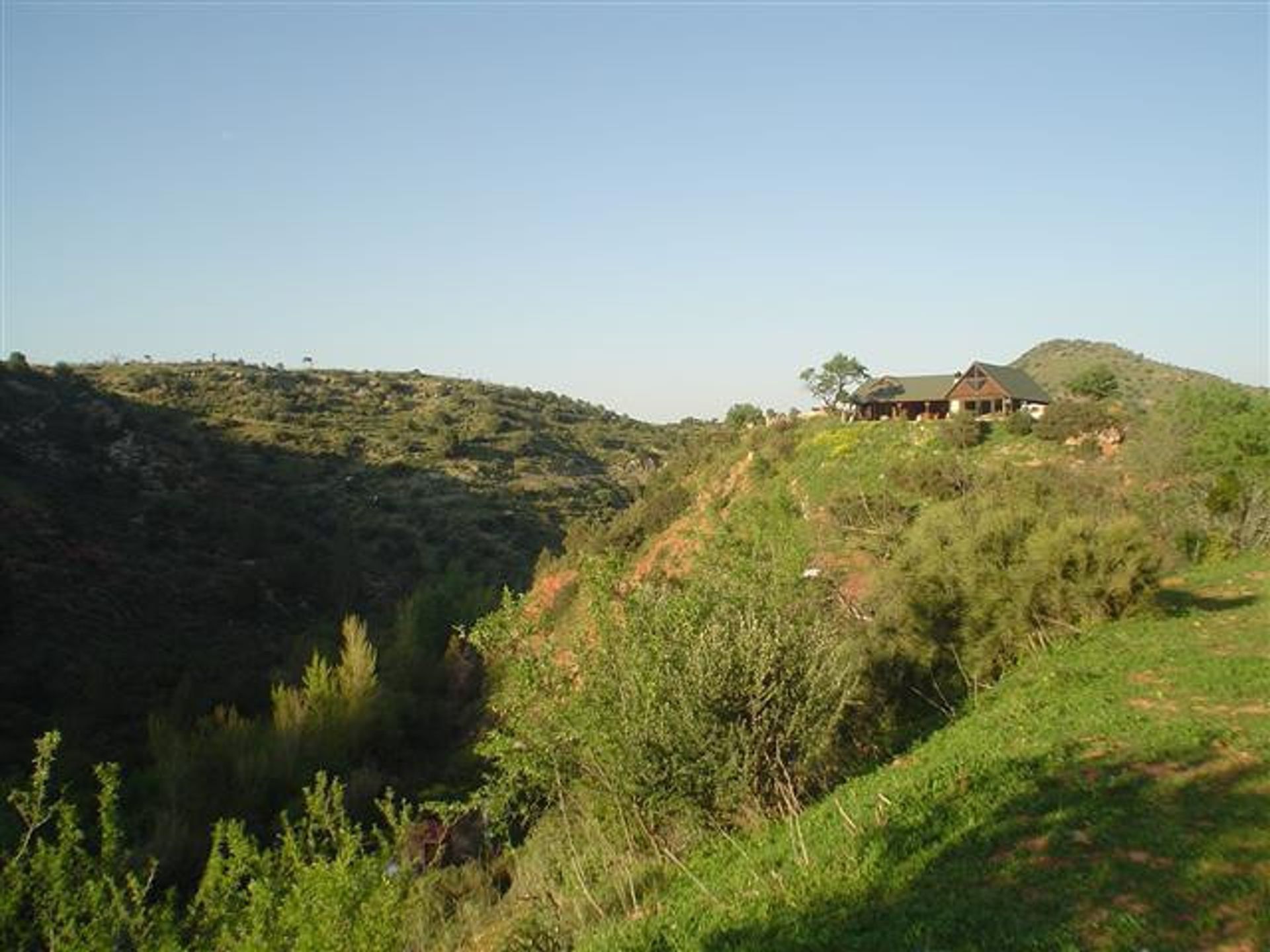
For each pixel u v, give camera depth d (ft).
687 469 196.34
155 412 282.97
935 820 27.43
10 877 19.72
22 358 256.52
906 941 19.97
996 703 42.01
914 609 51.26
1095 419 143.84
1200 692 36.63
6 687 113.80
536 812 39.68
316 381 440.45
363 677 122.31
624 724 32.48
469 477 311.47
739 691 32.65
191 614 164.25
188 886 72.28
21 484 180.65
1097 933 18.67
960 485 117.70
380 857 23.00
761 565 39.19
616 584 38.24
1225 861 21.08
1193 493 101.40
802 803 33.58
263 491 245.45
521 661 36.65
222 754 97.96
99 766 22.11
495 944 31.19
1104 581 51.80
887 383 239.30
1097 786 27.50
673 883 29.68
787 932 22.40
